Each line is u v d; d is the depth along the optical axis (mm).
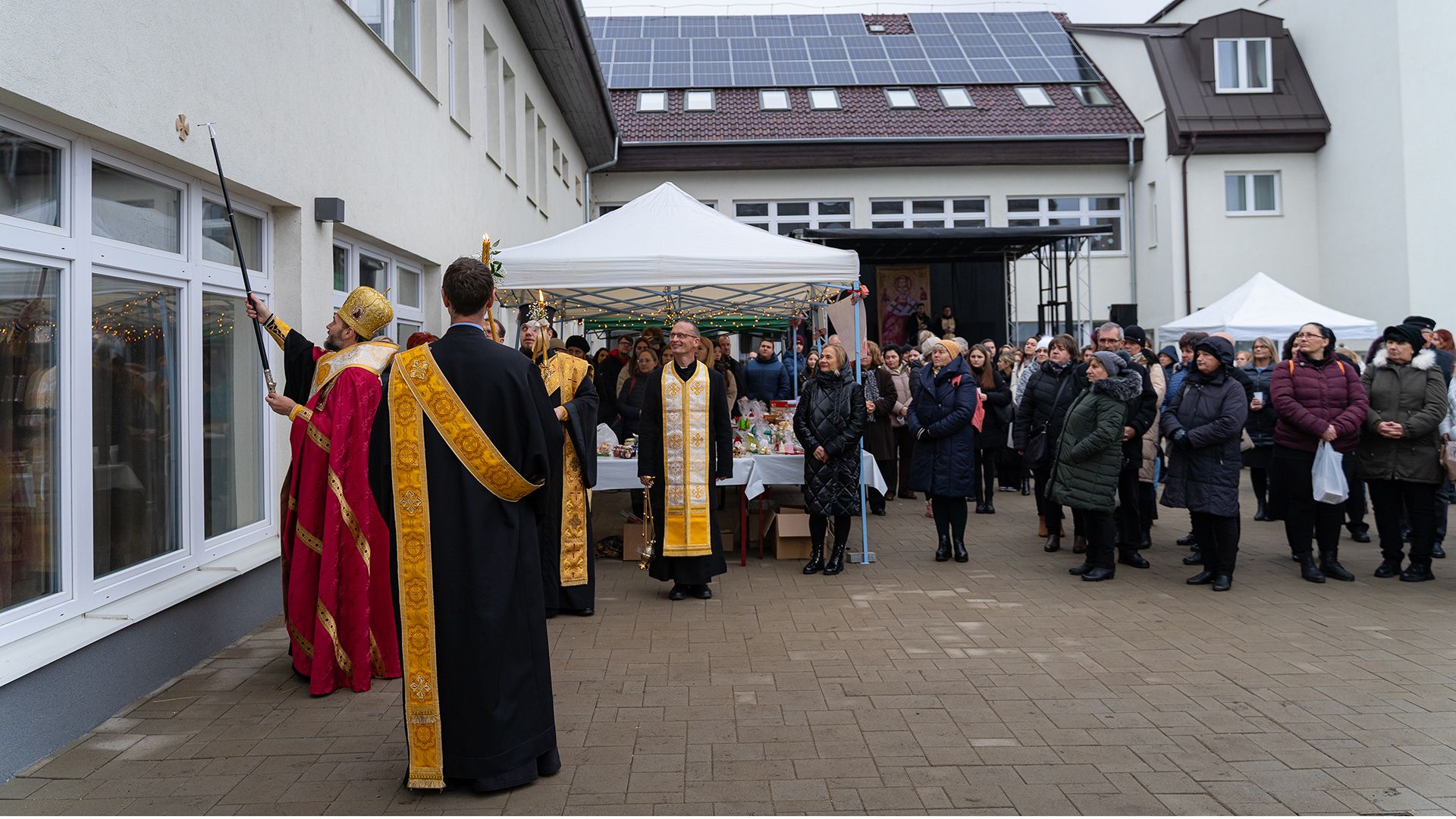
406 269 9008
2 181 3844
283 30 6027
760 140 23109
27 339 3980
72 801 3469
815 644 5539
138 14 4473
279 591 6172
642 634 5789
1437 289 19562
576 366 6406
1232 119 21828
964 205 23781
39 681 3861
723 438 6641
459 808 3393
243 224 5926
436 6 9461
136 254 4711
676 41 27750
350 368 4855
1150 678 4855
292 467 4820
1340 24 21266
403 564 3473
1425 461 6992
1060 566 7934
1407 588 6945
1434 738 4004
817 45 27297
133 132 4422
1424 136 19516
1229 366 6805
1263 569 7707
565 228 19312
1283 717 4270
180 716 4355
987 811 3344
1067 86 25094
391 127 8117
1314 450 7129
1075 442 7277
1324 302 21938
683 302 10344
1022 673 4945
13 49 3670
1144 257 23281
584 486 6258
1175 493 7012
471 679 3434
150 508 4910
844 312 9078
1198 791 3498
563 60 15078
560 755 3879
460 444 3459
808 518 8234
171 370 5098
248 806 3422
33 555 4043
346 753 3922
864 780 3615
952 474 7930
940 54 26547
